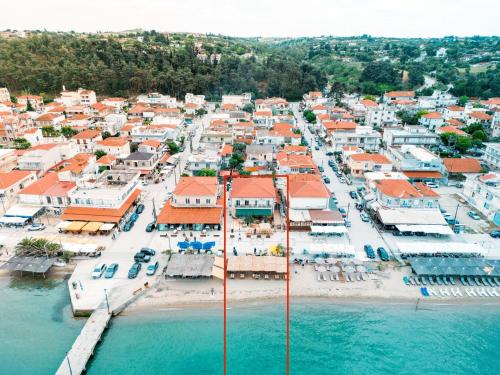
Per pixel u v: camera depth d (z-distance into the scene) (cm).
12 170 12306
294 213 9525
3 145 15762
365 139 14975
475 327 6656
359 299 7212
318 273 7831
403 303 7131
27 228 9275
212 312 6881
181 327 6550
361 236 9094
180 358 5975
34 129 15750
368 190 11319
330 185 12062
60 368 5638
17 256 7969
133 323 6619
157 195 11362
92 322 6494
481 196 10369
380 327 6631
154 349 6125
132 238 8900
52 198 9850
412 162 12469
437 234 9200
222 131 16012
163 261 8094
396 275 7806
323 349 6184
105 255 8262
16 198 10794
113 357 5981
